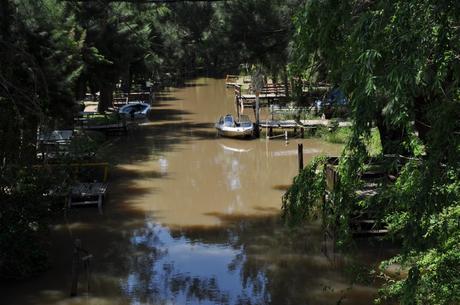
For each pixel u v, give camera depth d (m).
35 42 19.50
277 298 13.83
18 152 14.23
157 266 16.09
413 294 4.99
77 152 18.58
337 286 14.30
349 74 4.62
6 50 13.95
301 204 6.47
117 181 25.70
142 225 19.77
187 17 17.47
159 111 49.41
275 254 16.83
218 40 17.95
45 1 22.25
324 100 6.88
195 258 16.70
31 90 14.51
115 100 51.53
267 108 45.66
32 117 14.27
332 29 5.52
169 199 22.97
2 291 14.10
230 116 37.88
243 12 17.33
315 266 15.70
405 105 4.46
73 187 19.94
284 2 17.02
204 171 27.80
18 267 14.55
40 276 15.05
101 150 31.31
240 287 14.56
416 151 5.61
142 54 41.56
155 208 21.73
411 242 4.75
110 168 28.02
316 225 19.45
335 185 6.07
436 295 6.80
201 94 61.50
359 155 5.05
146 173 27.31
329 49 5.63
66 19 24.84
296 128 35.09
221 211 21.48
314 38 5.74
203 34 18.72
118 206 21.89
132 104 44.81
